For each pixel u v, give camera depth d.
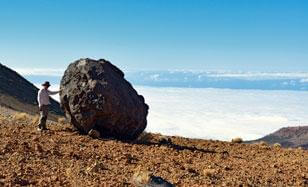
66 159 19.02
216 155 25.11
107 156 20.66
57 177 15.72
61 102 27.00
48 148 20.56
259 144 32.97
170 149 24.75
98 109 25.62
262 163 24.06
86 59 27.08
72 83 26.58
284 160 25.69
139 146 24.66
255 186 18.41
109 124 26.11
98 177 16.56
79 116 26.00
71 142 23.12
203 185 17.14
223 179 18.92
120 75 28.33
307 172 22.27
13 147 19.62
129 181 16.39
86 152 20.86
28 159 18.16
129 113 26.41
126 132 26.80
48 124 29.08
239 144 31.67
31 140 22.11
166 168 19.66
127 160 20.05
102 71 26.53
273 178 20.16
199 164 21.64
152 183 15.57
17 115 30.28
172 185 15.73
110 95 25.81
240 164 23.03
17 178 15.13
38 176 15.83
